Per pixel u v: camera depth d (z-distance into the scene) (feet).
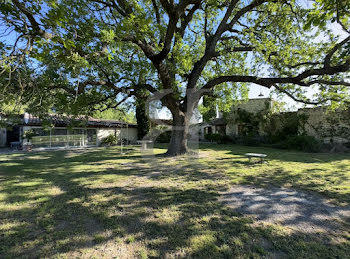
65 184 17.16
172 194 14.19
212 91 34.55
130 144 69.77
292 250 7.58
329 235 8.68
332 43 24.29
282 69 26.16
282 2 26.04
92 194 14.37
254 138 53.88
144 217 10.53
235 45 35.53
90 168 24.45
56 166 26.11
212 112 65.16
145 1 28.76
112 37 15.24
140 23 15.37
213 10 32.60
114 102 36.09
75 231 9.11
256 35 30.30
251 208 11.68
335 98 27.43
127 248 7.80
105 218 10.41
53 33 10.49
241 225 9.58
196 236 8.62
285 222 9.91
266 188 15.51
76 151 46.21
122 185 16.66
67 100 27.09
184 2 16.79
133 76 29.89
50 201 13.00
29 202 12.87
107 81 27.76
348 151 37.83
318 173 20.16
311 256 7.22
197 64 32.68
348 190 14.73
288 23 28.09
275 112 54.08
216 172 21.13
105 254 7.44
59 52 12.96
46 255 7.38
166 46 20.62
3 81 14.79
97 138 63.77
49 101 25.18
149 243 8.13
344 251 7.50
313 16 9.60
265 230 9.09
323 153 36.63
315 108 47.73
